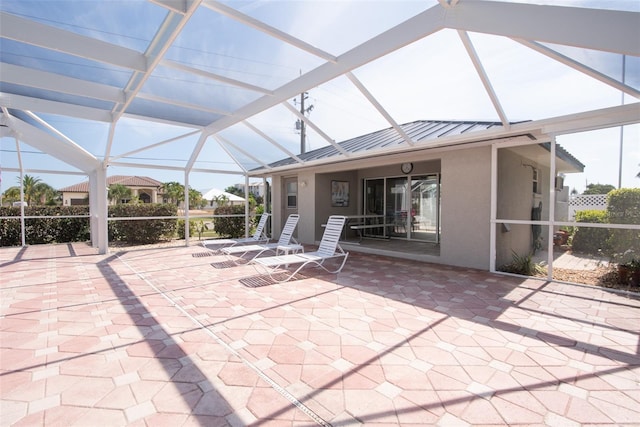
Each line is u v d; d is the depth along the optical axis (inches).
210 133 317.7
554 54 133.3
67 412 85.1
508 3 117.9
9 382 99.0
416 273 240.5
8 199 856.3
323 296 184.7
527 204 302.5
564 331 133.9
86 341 127.6
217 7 129.0
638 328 136.4
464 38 138.6
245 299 179.9
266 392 93.8
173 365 109.2
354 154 300.0
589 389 93.6
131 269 262.4
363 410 85.5
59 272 251.4
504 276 228.2
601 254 218.7
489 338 127.8
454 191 262.8
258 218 539.8
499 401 88.6
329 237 259.9
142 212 430.9
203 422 81.3
